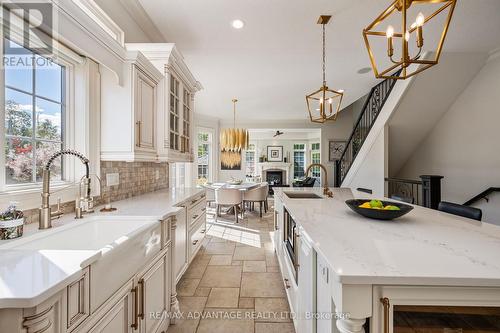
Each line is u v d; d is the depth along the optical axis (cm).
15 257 85
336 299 82
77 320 81
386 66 375
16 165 129
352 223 138
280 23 257
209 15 242
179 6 228
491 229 126
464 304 79
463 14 244
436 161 453
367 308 78
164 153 226
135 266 123
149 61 206
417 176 509
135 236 120
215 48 311
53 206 150
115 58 173
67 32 125
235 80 432
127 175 234
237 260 301
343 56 338
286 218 216
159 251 159
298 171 1105
